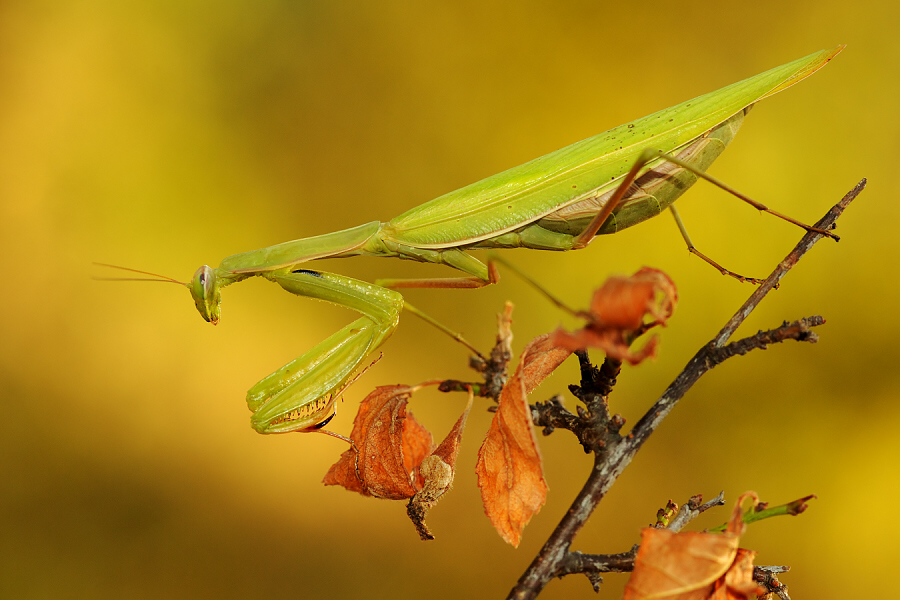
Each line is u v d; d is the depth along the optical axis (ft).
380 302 1.26
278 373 1.25
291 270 1.27
